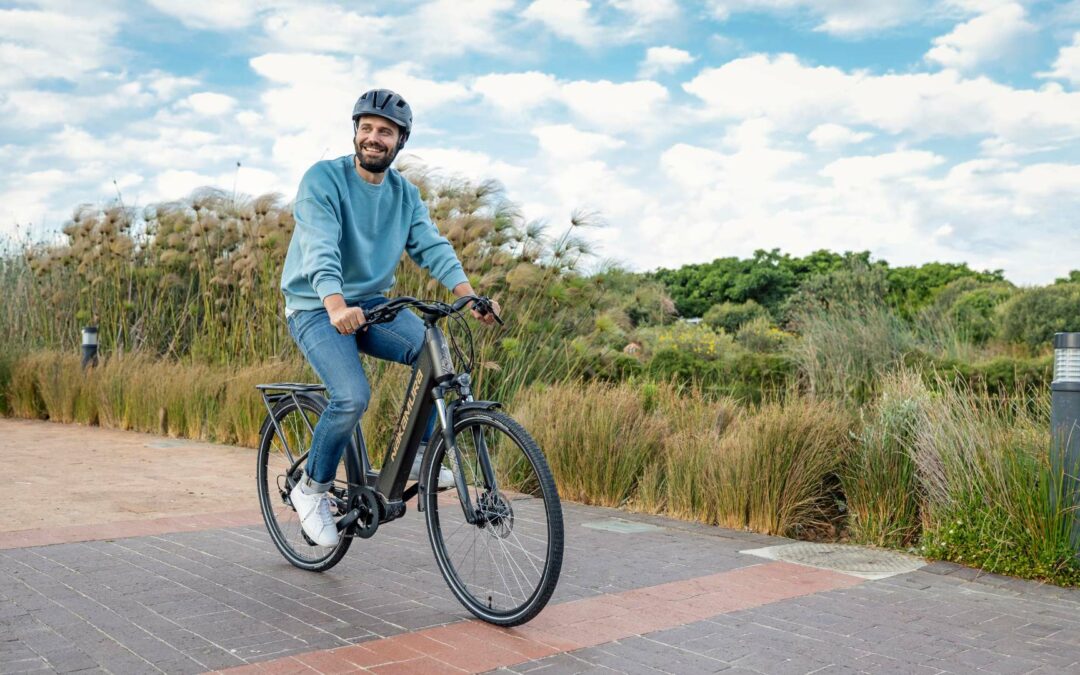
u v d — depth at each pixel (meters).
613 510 5.96
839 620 3.51
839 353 8.59
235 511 5.50
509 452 4.41
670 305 11.01
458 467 3.43
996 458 4.59
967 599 3.87
